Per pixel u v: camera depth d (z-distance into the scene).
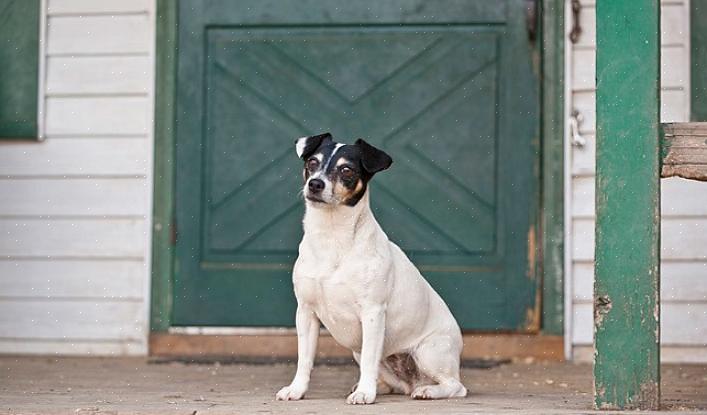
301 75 6.06
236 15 6.09
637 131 3.41
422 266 5.95
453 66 5.96
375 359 3.92
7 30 6.09
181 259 6.06
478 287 5.91
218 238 6.06
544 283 5.86
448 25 5.97
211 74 6.09
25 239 6.10
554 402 3.83
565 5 5.86
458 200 5.95
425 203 5.96
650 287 3.39
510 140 5.91
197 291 6.05
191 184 6.07
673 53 5.76
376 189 5.99
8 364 5.66
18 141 6.09
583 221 5.84
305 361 4.03
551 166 5.86
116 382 4.85
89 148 6.10
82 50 6.13
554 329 5.85
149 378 5.05
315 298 3.99
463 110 5.95
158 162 6.07
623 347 3.41
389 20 6.00
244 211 6.05
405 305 4.05
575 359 5.82
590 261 5.83
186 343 6.04
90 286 6.07
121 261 6.07
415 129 5.98
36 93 6.10
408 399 4.01
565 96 5.85
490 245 5.91
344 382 4.93
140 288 6.05
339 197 3.89
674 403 3.74
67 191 6.09
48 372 5.30
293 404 3.76
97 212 6.09
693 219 5.77
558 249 5.85
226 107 6.08
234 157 6.07
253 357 5.95
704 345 5.73
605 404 3.43
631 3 3.43
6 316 6.10
